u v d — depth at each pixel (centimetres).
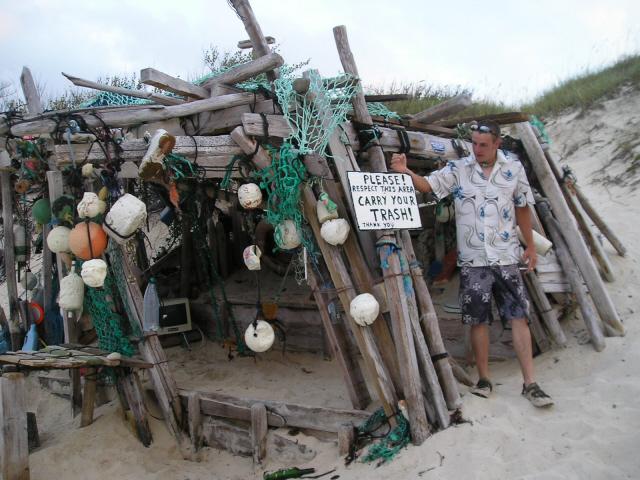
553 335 418
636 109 895
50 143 431
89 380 439
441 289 556
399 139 411
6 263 544
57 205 395
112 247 415
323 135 355
